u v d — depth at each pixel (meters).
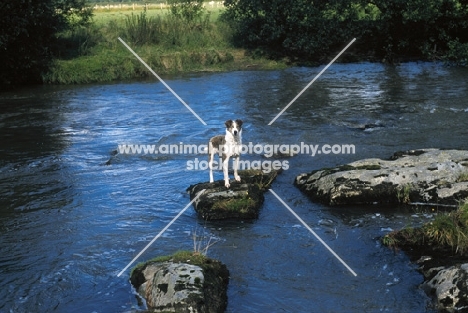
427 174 11.12
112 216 10.80
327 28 27.81
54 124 17.83
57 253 9.31
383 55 28.84
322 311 7.52
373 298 7.77
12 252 9.37
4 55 23.89
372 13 29.83
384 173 11.20
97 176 13.02
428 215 10.40
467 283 7.41
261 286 8.16
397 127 16.11
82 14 29.38
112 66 25.75
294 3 27.75
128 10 47.59
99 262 8.98
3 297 8.00
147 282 7.96
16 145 15.59
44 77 24.94
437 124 16.25
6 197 11.79
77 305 7.76
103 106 20.17
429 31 28.58
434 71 25.31
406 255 8.88
